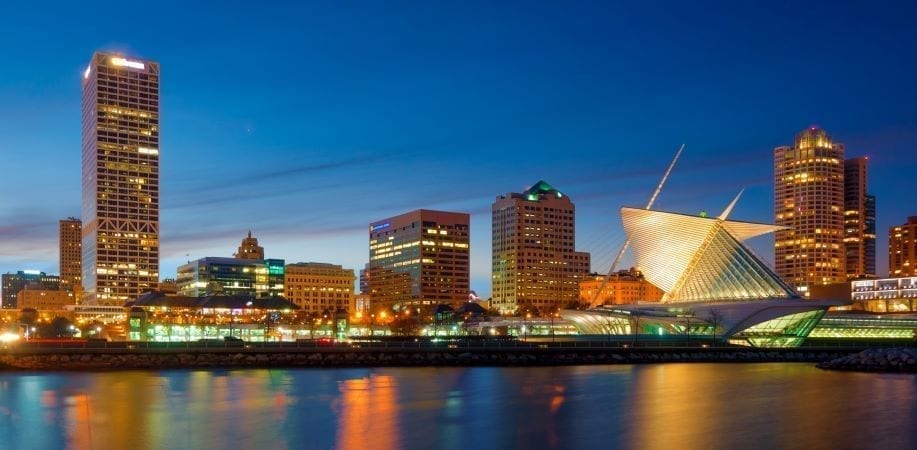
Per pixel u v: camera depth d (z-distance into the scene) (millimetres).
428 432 76875
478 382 119812
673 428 78125
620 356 165750
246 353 152500
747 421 81688
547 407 92250
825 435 73938
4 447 70750
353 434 75812
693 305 198500
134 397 100562
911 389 108250
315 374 134000
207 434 75875
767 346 181750
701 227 196750
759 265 191375
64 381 119938
